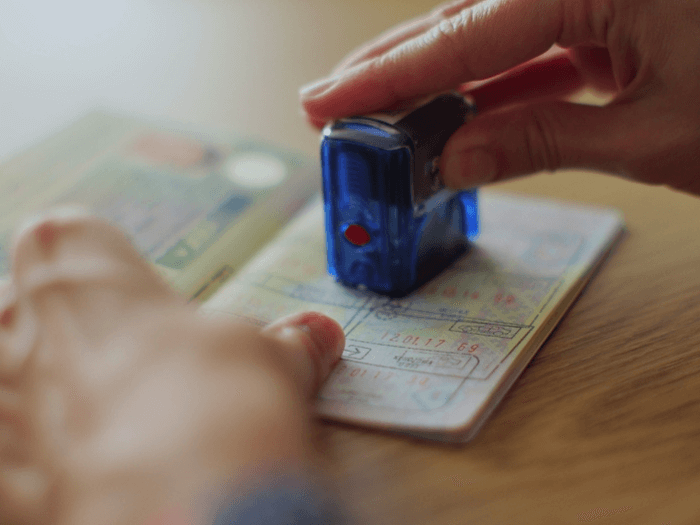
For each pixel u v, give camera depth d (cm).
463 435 27
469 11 32
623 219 36
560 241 35
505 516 26
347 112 32
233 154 40
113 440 22
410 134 31
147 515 20
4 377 24
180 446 21
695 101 31
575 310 32
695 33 30
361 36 49
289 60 48
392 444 28
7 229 35
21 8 57
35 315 24
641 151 32
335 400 28
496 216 36
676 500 26
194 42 50
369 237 32
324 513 20
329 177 32
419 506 26
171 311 24
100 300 24
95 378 23
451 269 34
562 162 33
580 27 32
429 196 32
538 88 37
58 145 40
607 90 37
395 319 31
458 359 30
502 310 31
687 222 35
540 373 29
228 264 34
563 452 27
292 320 29
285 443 21
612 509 26
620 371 29
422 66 32
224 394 22
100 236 26
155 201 37
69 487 22
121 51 50
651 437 27
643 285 32
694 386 29
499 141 32
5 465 23
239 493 20
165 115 44
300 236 36
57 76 48
